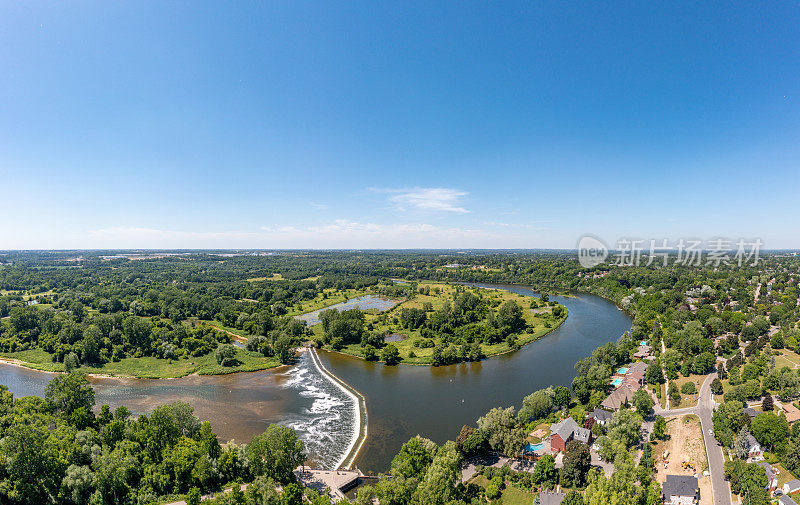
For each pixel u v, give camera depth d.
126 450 103.94
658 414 145.38
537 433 130.12
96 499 93.12
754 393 147.38
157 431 108.19
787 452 108.94
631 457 108.88
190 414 120.94
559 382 182.88
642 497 93.12
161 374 193.12
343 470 112.75
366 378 191.62
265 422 145.38
